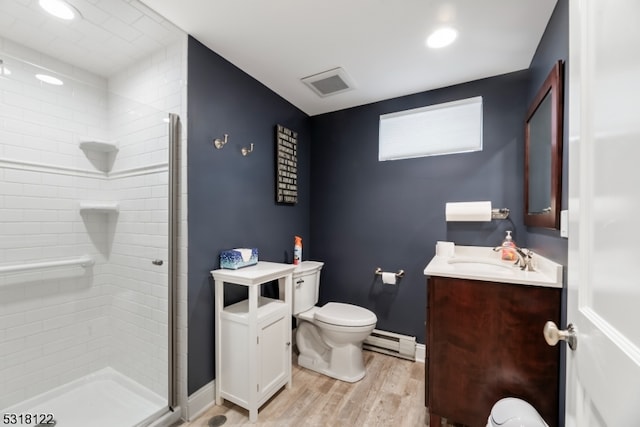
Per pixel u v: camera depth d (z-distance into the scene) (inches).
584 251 25.6
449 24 58.3
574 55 28.4
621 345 18.5
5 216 61.7
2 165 61.5
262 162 85.4
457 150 83.4
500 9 53.7
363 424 59.7
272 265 75.2
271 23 58.4
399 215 92.1
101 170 74.8
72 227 70.5
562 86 47.8
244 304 72.0
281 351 69.4
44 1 52.1
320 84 84.8
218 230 70.1
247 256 72.7
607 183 21.6
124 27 59.4
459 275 54.5
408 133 91.0
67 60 70.2
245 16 56.1
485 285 52.7
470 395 53.7
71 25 58.4
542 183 58.2
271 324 65.9
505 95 77.4
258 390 61.4
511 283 50.7
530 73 71.9
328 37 63.1
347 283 100.8
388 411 63.6
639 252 17.1
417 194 89.2
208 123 67.2
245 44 65.6
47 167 67.0
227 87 72.4
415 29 60.0
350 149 101.1
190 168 62.9
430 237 87.2
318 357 81.7
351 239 100.3
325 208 106.0
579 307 26.2
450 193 84.4
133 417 60.2
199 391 63.4
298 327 87.1
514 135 76.3
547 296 48.6
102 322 74.8
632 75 18.2
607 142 21.7
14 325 62.2
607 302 21.2
